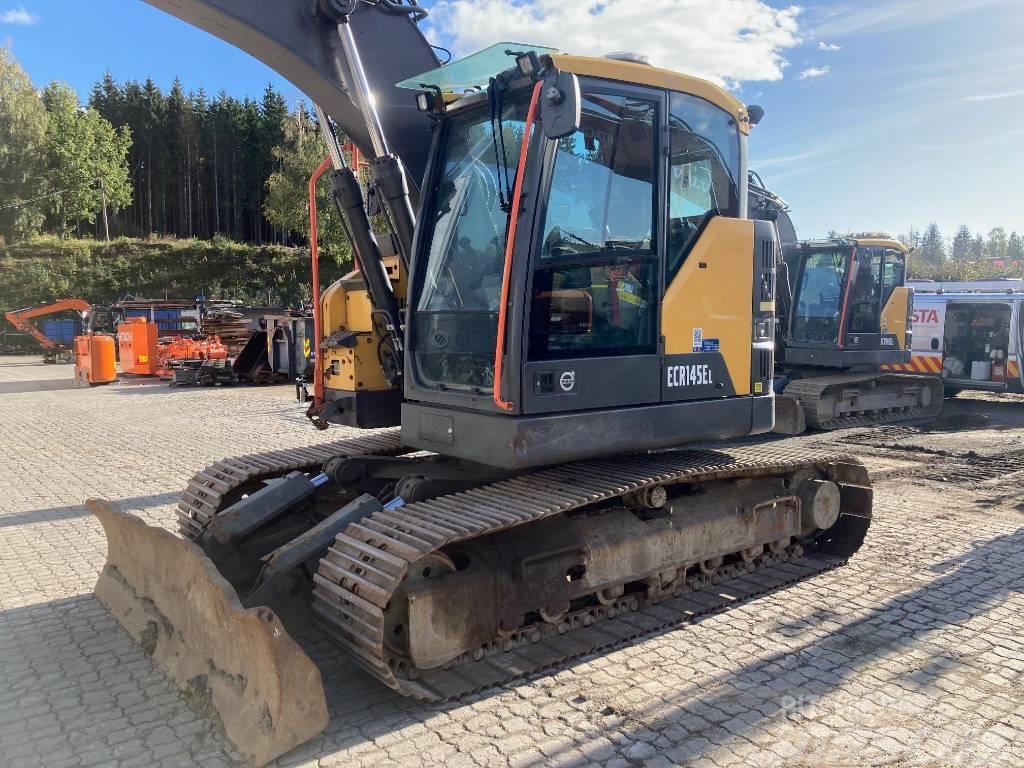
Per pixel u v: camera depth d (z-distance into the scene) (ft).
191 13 14.99
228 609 10.98
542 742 10.91
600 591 14.78
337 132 17.54
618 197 14.07
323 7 15.53
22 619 15.46
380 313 16.40
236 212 230.68
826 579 17.63
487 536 13.44
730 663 13.38
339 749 10.77
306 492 15.83
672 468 15.46
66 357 101.35
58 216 193.36
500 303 12.63
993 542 20.24
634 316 14.34
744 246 16.08
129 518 14.62
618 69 13.82
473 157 14.23
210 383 66.03
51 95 209.05
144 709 11.89
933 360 51.42
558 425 12.99
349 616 11.68
